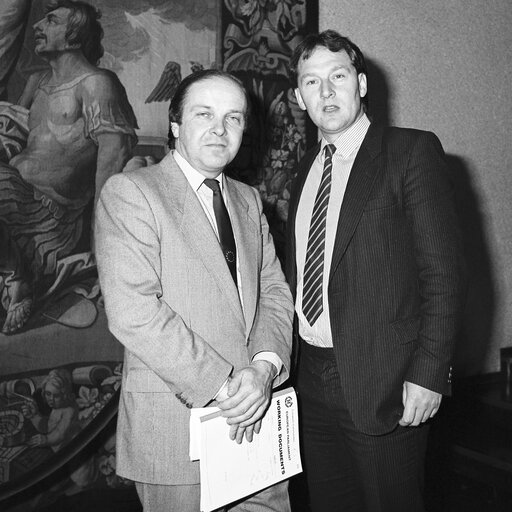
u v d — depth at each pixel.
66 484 2.38
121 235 1.44
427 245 1.67
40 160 2.29
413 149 1.74
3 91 2.21
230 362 1.51
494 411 3.19
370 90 3.12
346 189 1.76
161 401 1.47
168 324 1.39
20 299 2.27
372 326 1.71
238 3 2.66
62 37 2.30
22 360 2.28
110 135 2.41
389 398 1.70
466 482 2.87
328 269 1.81
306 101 1.84
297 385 1.96
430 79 3.32
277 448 1.56
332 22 2.98
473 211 3.53
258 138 2.72
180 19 2.53
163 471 1.46
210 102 1.51
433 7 3.31
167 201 1.51
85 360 2.40
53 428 2.34
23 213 2.26
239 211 1.70
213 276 1.51
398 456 1.75
